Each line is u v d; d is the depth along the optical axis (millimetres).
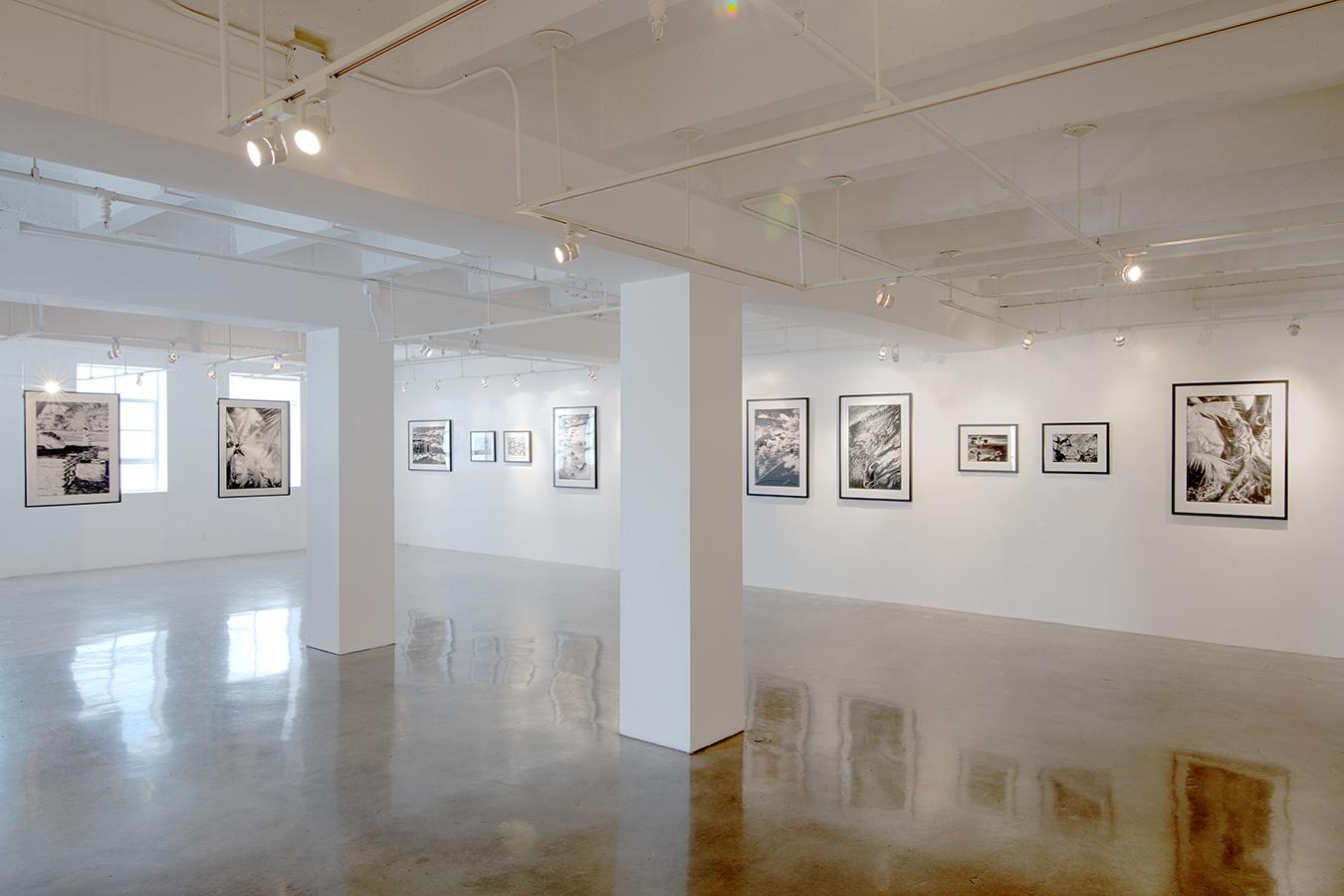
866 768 4719
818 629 8281
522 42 3404
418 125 3838
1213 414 7926
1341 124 4168
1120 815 4105
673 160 4883
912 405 9641
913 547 9609
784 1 3623
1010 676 6602
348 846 3783
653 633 5137
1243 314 7754
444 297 8352
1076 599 8594
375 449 7605
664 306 5152
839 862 3646
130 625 8406
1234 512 7797
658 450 5145
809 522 10391
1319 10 3363
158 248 5801
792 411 10516
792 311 6449
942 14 3258
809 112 4512
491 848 3766
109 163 3352
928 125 3352
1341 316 7352
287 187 3635
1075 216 5914
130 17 2994
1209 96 3592
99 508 12234
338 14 3564
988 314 8391
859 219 5785
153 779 4539
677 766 4750
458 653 7289
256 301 6918
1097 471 8500
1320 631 7391
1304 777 4582
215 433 13516
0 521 11344
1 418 11352
